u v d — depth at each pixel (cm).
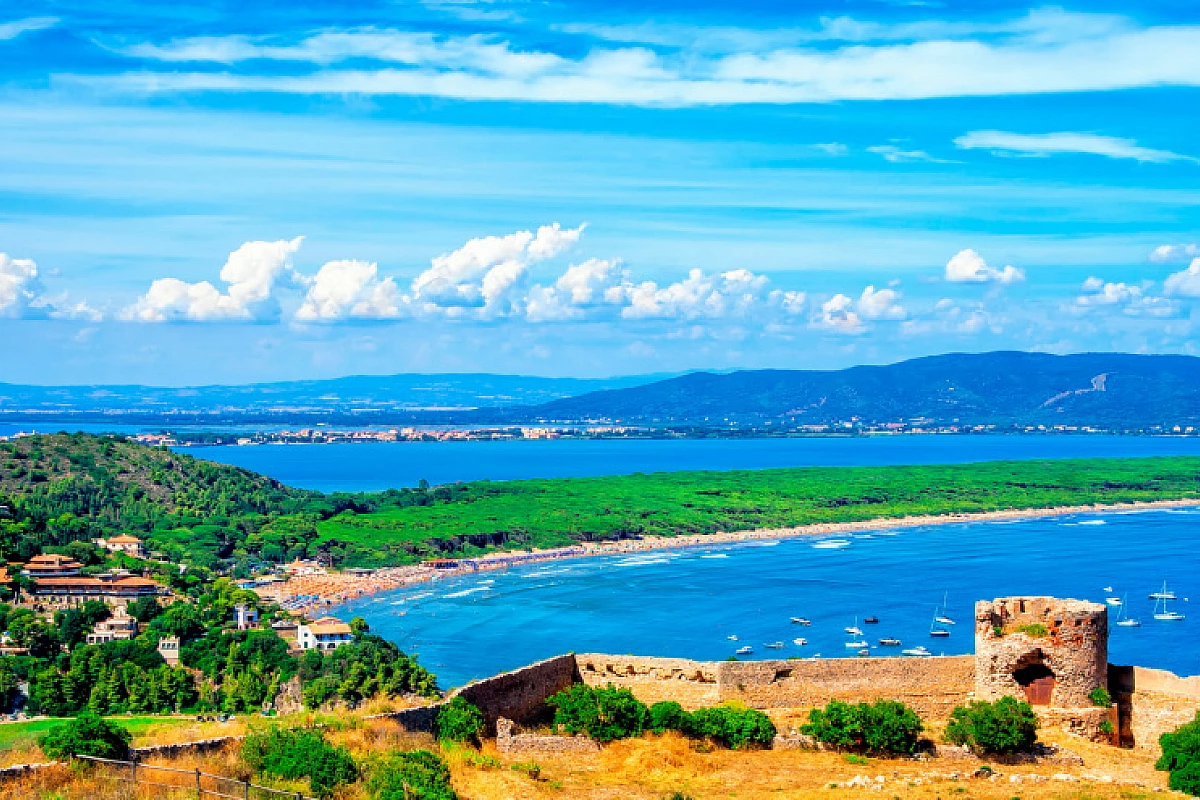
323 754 7319
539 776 8125
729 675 9469
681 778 8188
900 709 8919
